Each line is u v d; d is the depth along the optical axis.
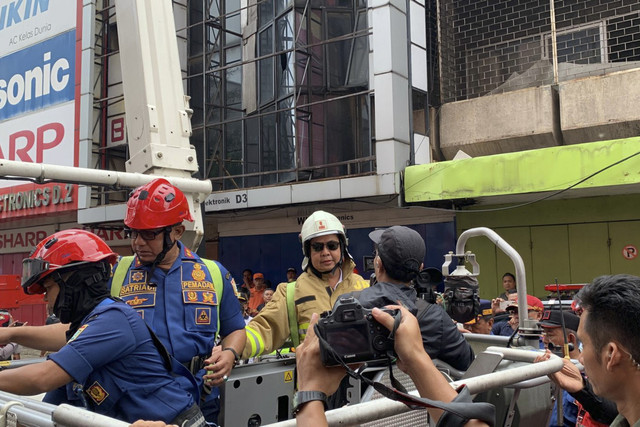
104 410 1.93
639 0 9.93
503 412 2.47
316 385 1.21
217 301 2.49
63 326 2.65
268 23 13.08
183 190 3.71
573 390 2.28
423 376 1.19
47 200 15.28
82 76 15.07
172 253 2.45
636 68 9.78
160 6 4.12
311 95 11.98
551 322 3.22
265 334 3.18
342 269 3.47
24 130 16.30
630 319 1.16
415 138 10.99
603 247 10.09
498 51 11.29
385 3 10.84
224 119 14.11
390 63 10.70
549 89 10.41
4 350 5.45
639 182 8.34
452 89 11.77
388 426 2.11
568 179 8.88
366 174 10.91
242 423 2.79
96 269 2.03
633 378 1.19
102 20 15.40
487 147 11.09
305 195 11.35
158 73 4.04
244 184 13.26
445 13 11.84
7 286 7.55
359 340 1.20
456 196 9.85
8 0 16.98
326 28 11.91
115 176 3.38
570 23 10.57
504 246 3.15
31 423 1.53
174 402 1.99
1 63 17.03
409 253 2.19
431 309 2.31
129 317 1.96
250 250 14.11
